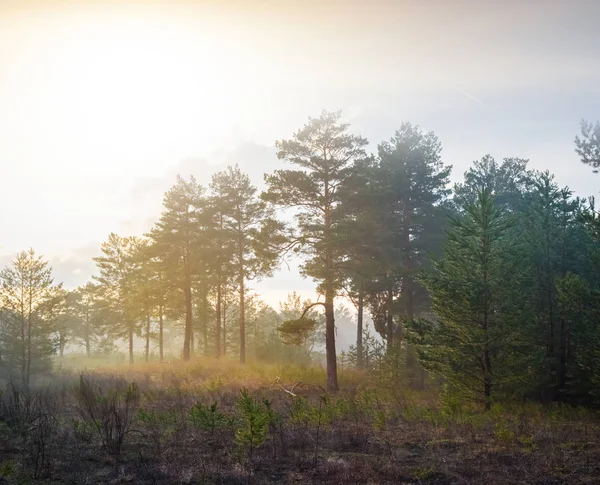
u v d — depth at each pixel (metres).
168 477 7.54
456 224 16.34
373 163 27.72
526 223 20.06
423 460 8.59
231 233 37.56
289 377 27.53
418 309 29.25
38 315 27.56
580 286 15.51
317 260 25.84
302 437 10.31
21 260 27.02
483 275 15.63
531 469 7.92
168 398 17.83
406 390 21.84
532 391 18.97
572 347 18.03
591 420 14.14
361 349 32.53
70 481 7.31
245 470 8.01
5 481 7.16
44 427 10.36
